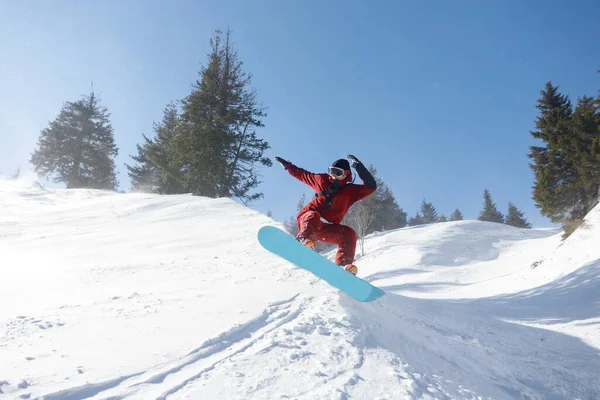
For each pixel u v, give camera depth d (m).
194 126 24.53
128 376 2.33
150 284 5.27
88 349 2.70
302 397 2.28
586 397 3.79
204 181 24.11
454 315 6.09
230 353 2.77
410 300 6.20
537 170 22.92
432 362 3.49
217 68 25.83
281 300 4.19
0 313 3.79
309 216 4.06
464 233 27.91
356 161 4.16
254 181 25.14
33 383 2.16
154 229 11.37
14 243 9.99
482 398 3.00
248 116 25.12
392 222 45.75
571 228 18.97
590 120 20.91
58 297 4.56
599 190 20.39
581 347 5.52
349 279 3.58
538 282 12.80
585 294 8.80
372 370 2.78
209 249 8.88
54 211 14.94
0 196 19.27
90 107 39.06
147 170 32.94
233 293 4.54
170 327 3.20
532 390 3.70
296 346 2.97
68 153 37.28
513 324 6.42
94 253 8.53
